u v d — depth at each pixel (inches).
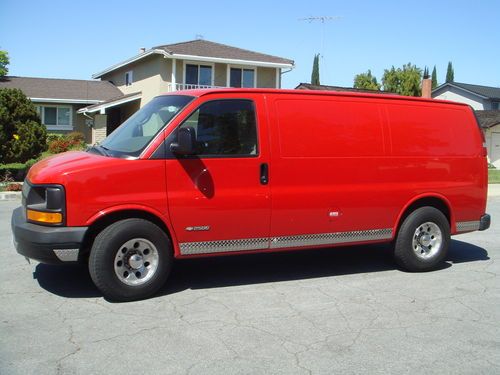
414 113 258.8
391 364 157.5
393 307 208.5
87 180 195.8
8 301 206.4
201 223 214.4
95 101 1155.3
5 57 1528.1
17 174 696.4
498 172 1068.5
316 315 197.3
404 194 255.6
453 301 217.6
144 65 1109.7
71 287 225.0
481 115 1386.6
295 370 152.0
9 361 153.8
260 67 1101.1
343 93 242.2
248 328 182.7
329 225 239.8
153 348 164.6
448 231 269.4
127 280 206.5
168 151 207.9
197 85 1052.5
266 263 275.1
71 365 151.9
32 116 662.5
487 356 164.4
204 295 218.7
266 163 223.6
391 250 265.1
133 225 203.2
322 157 234.7
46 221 196.4
